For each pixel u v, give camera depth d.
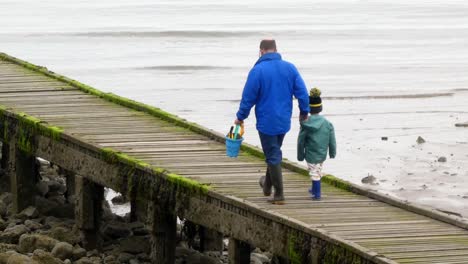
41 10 142.00
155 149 34.94
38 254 32.16
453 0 183.25
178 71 91.56
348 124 69.44
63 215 38.91
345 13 156.50
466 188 52.28
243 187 30.94
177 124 38.59
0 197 40.97
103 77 87.12
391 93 84.31
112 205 45.56
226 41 115.69
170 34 119.62
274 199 29.69
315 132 29.88
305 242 26.83
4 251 33.72
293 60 103.94
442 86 89.06
